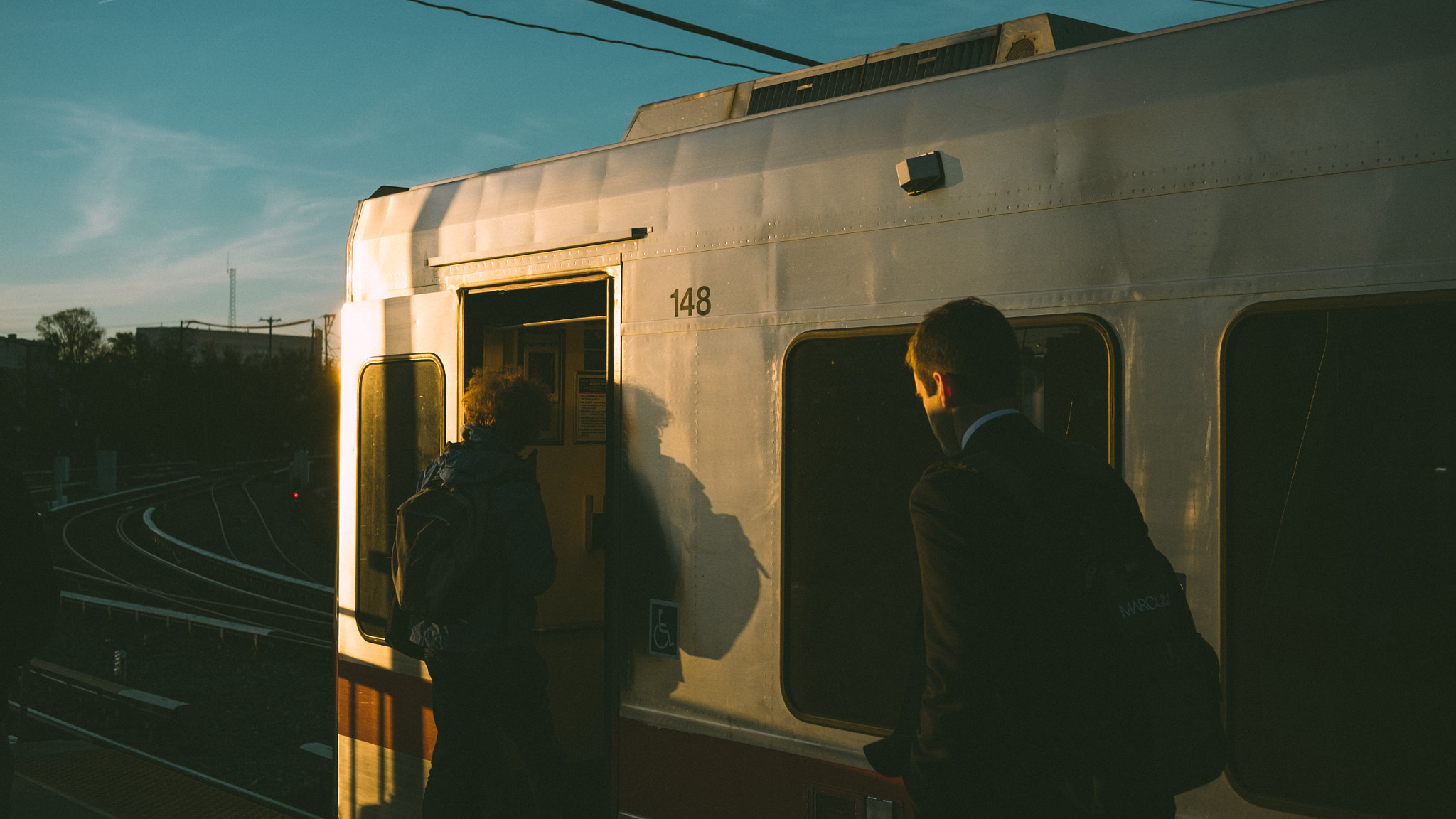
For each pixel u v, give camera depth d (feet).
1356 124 6.74
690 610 9.88
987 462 5.36
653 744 10.14
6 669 9.40
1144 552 5.21
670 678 10.03
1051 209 7.94
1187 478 7.17
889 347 8.70
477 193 12.42
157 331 373.20
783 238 9.43
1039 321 7.92
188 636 36.70
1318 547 6.66
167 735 24.61
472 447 10.46
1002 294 8.13
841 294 9.02
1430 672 6.26
